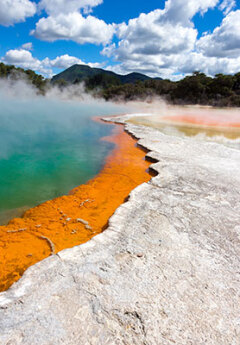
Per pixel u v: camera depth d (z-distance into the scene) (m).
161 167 5.25
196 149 7.05
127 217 3.05
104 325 1.63
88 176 5.32
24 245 2.78
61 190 4.55
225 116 18.30
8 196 4.21
